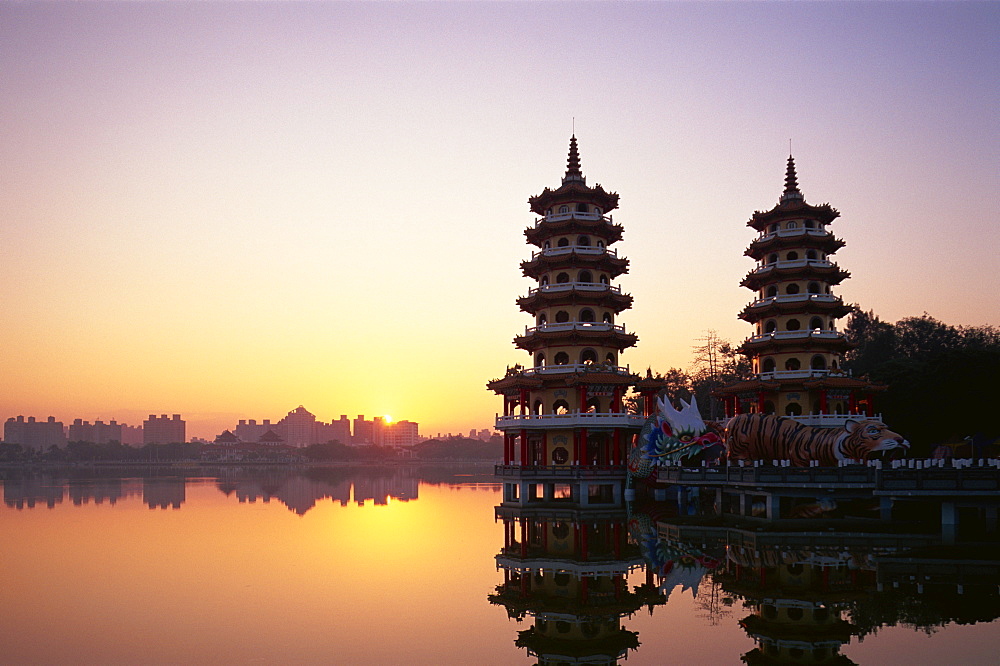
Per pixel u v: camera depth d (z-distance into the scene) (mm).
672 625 33031
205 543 58312
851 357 136000
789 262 87812
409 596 39375
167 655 29734
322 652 30062
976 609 34000
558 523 69812
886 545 49688
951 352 83812
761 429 70375
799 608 34750
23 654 29922
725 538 55375
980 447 74812
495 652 30016
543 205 91125
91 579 44125
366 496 112500
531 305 88312
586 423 79000
